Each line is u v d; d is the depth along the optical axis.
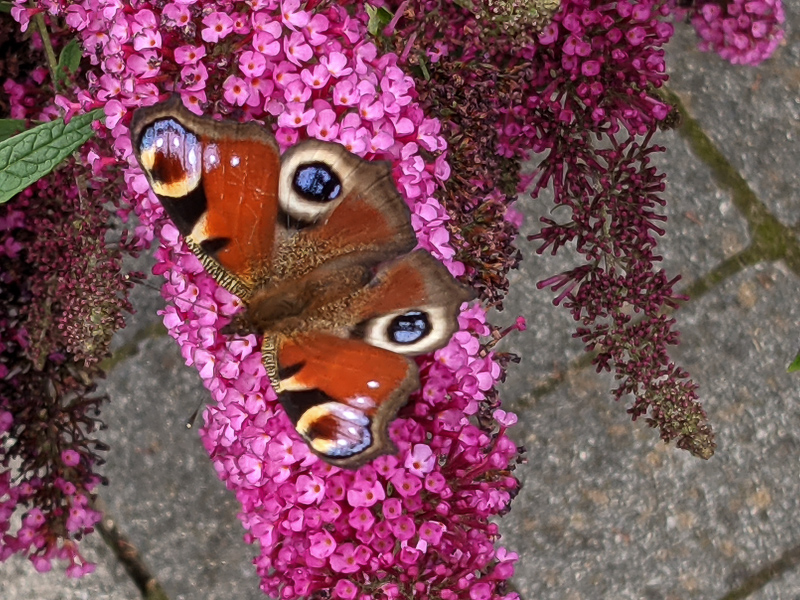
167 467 0.43
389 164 0.31
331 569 0.32
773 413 0.43
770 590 0.43
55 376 0.38
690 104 0.43
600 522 0.43
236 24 0.32
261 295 0.32
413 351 0.31
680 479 0.43
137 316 0.43
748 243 0.43
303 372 0.31
